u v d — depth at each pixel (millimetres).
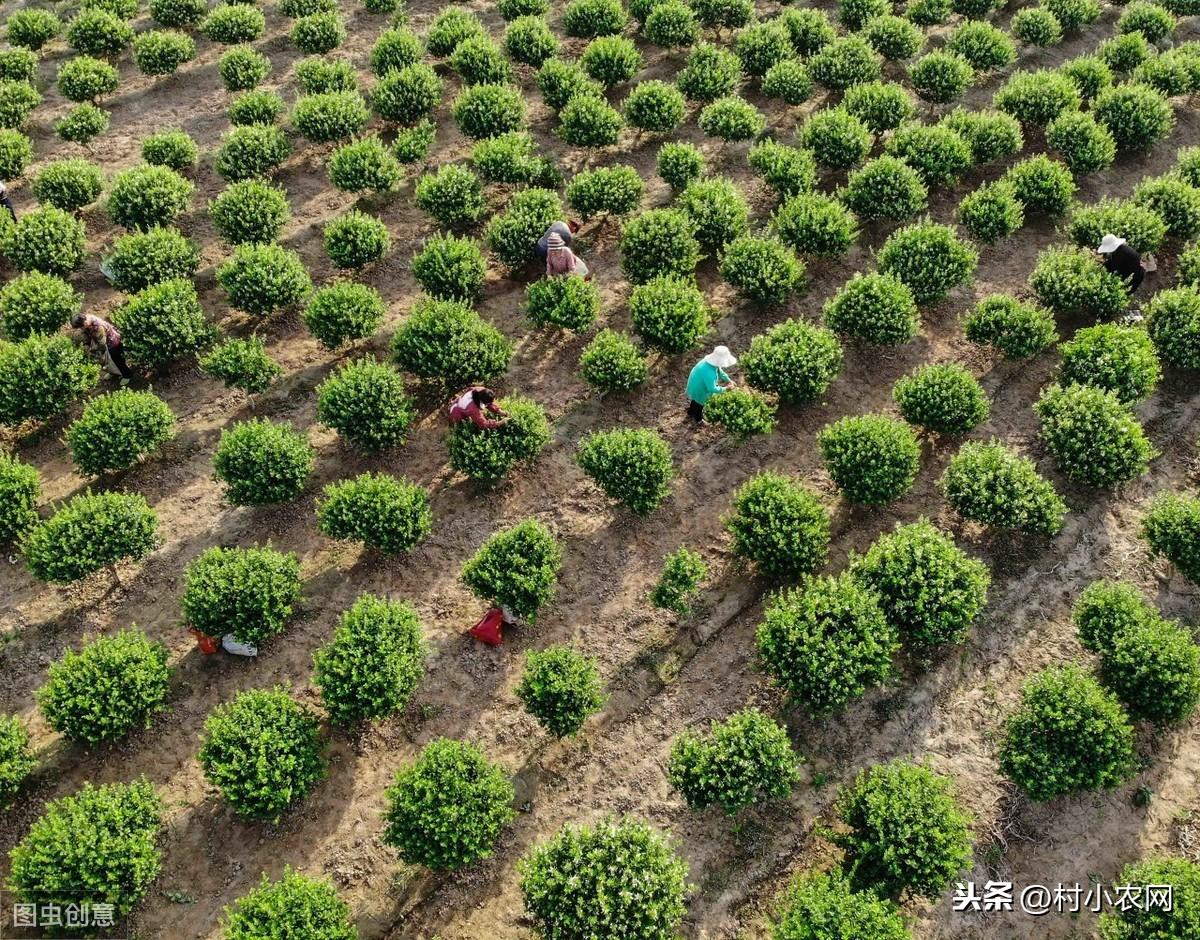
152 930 10242
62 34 24906
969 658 12570
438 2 26844
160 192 18047
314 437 15258
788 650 11570
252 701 11148
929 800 10422
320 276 17922
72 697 11070
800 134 20188
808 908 9695
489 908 10484
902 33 22750
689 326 15672
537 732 11914
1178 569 12984
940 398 14352
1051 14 23922
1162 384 15906
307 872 10711
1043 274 16578
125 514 12844
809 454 14969
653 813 11227
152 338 15406
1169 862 10289
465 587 13352
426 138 19953
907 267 16562
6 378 14438
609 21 23844
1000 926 10445
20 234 16969
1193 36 24859
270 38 25266
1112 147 19406
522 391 16000
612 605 13180
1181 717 11383
